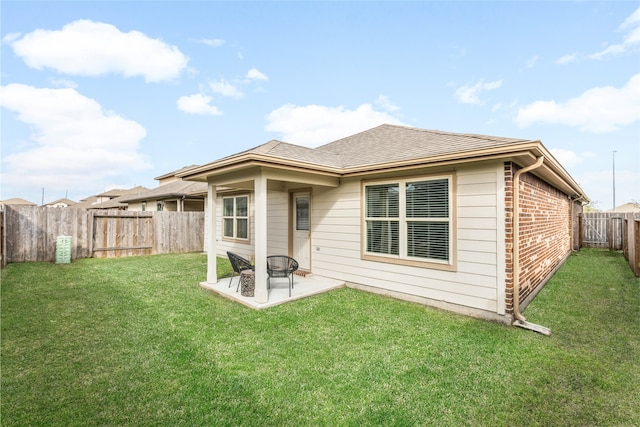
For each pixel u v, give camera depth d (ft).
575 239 46.03
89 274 27.40
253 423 8.32
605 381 10.45
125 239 40.29
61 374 10.61
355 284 23.11
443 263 18.21
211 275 23.40
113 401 9.17
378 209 21.65
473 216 16.98
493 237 16.24
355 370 11.12
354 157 24.98
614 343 13.38
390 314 17.17
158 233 42.96
